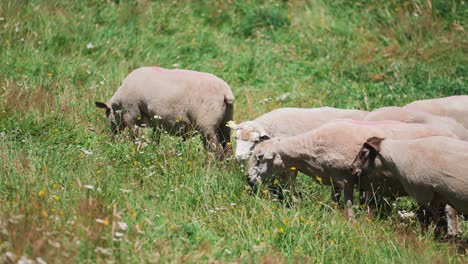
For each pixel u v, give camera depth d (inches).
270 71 1146.0
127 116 779.4
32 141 727.1
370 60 1171.9
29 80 910.4
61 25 1141.1
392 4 1311.5
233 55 1178.6
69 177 604.1
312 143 666.8
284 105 1002.7
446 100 764.6
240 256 511.8
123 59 1085.1
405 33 1237.1
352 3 1327.5
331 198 670.5
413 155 604.1
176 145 730.2
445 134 653.3
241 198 620.1
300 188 698.8
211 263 475.5
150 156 698.2
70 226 486.0
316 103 1006.4
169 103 743.1
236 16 1314.0
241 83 1105.4
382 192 657.0
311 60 1195.3
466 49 1168.8
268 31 1273.4
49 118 780.0
